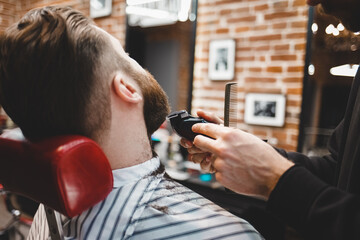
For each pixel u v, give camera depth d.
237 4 2.49
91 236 0.60
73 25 0.55
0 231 2.04
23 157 0.50
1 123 3.27
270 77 2.37
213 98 2.68
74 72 0.54
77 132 0.59
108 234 0.60
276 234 1.97
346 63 2.55
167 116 0.75
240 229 0.67
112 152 0.64
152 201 0.65
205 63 2.70
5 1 3.76
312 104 3.03
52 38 0.53
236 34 2.51
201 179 2.40
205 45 2.69
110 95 0.61
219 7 2.58
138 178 0.67
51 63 0.53
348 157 0.74
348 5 0.82
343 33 2.37
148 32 4.35
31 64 0.53
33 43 0.53
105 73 0.59
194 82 2.78
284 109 2.31
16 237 2.05
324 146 2.66
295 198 0.53
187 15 2.95
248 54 2.47
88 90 0.57
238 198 2.09
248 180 0.58
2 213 2.37
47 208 0.61
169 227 0.63
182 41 4.29
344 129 0.82
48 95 0.54
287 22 2.27
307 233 0.53
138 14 3.16
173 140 2.86
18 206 2.68
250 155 0.58
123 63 0.64
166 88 4.32
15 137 0.56
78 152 0.49
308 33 2.18
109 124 0.62
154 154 0.77
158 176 0.71
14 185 0.55
